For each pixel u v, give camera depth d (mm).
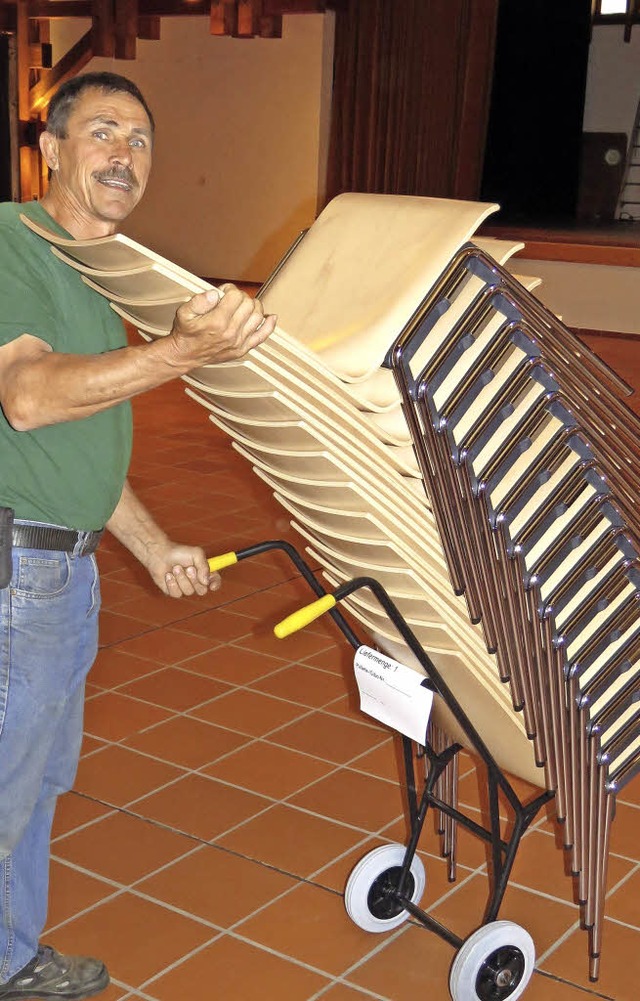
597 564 2029
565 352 1938
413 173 12477
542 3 14469
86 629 2055
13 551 1869
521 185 15195
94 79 1921
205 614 4273
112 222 1964
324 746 3314
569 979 2354
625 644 2072
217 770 3158
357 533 1984
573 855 2168
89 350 1911
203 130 13711
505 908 2602
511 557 2002
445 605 1987
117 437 1990
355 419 1868
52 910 2520
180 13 12359
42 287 1823
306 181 13109
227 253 13906
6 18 12656
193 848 2779
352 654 3979
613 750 2164
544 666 2057
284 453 1901
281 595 4500
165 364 1561
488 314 1901
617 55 14820
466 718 2152
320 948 2426
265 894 2607
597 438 1938
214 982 2303
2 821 1965
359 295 1971
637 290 11211
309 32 12656
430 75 12125
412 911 2389
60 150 1928
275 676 3777
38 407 1654
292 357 1766
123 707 3514
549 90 14852
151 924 2484
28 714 1921
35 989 2209
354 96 12531
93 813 2922
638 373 9359
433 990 2311
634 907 2615
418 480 2084
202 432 7320
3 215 1860
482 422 1935
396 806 3008
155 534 2256
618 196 15188
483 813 3045
